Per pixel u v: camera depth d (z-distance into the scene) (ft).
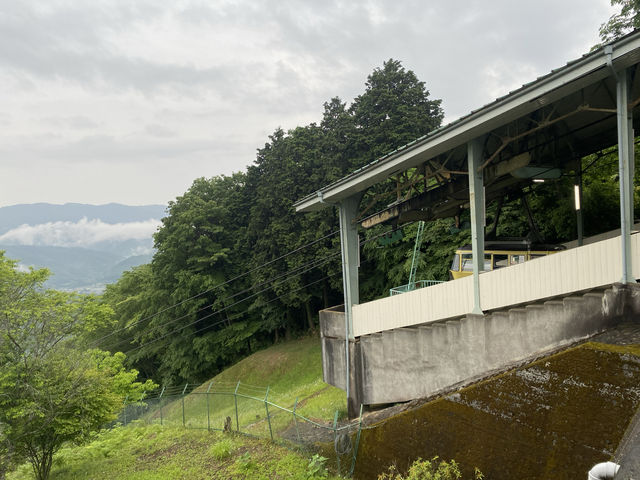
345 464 31.09
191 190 119.44
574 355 20.72
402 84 88.17
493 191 42.73
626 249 22.99
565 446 20.48
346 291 42.45
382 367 38.37
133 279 134.62
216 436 45.73
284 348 96.84
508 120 27.58
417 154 32.40
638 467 10.94
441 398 25.89
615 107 33.30
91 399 45.78
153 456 45.11
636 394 18.62
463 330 31.37
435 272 70.90
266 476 32.99
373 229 81.76
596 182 53.36
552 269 26.40
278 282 93.35
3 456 39.60
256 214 98.89
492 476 22.88
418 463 24.71
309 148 95.81
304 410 49.67
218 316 110.83
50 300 57.62
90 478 42.60
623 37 21.04
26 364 43.01
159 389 119.03
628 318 22.25
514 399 22.61
